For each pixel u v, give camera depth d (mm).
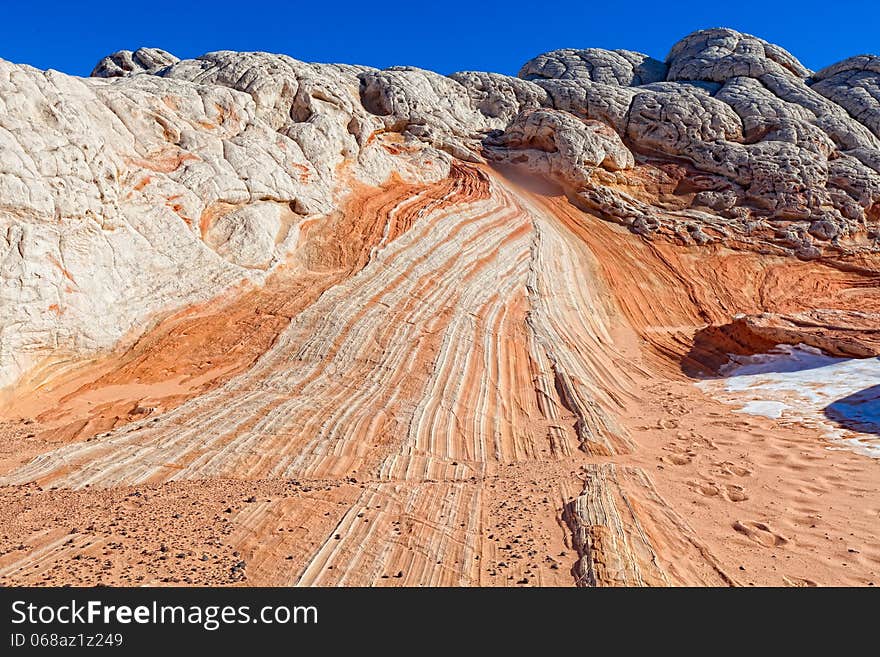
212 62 20609
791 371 13492
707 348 16312
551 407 11336
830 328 14492
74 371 10852
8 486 6867
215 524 6043
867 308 20766
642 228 23422
